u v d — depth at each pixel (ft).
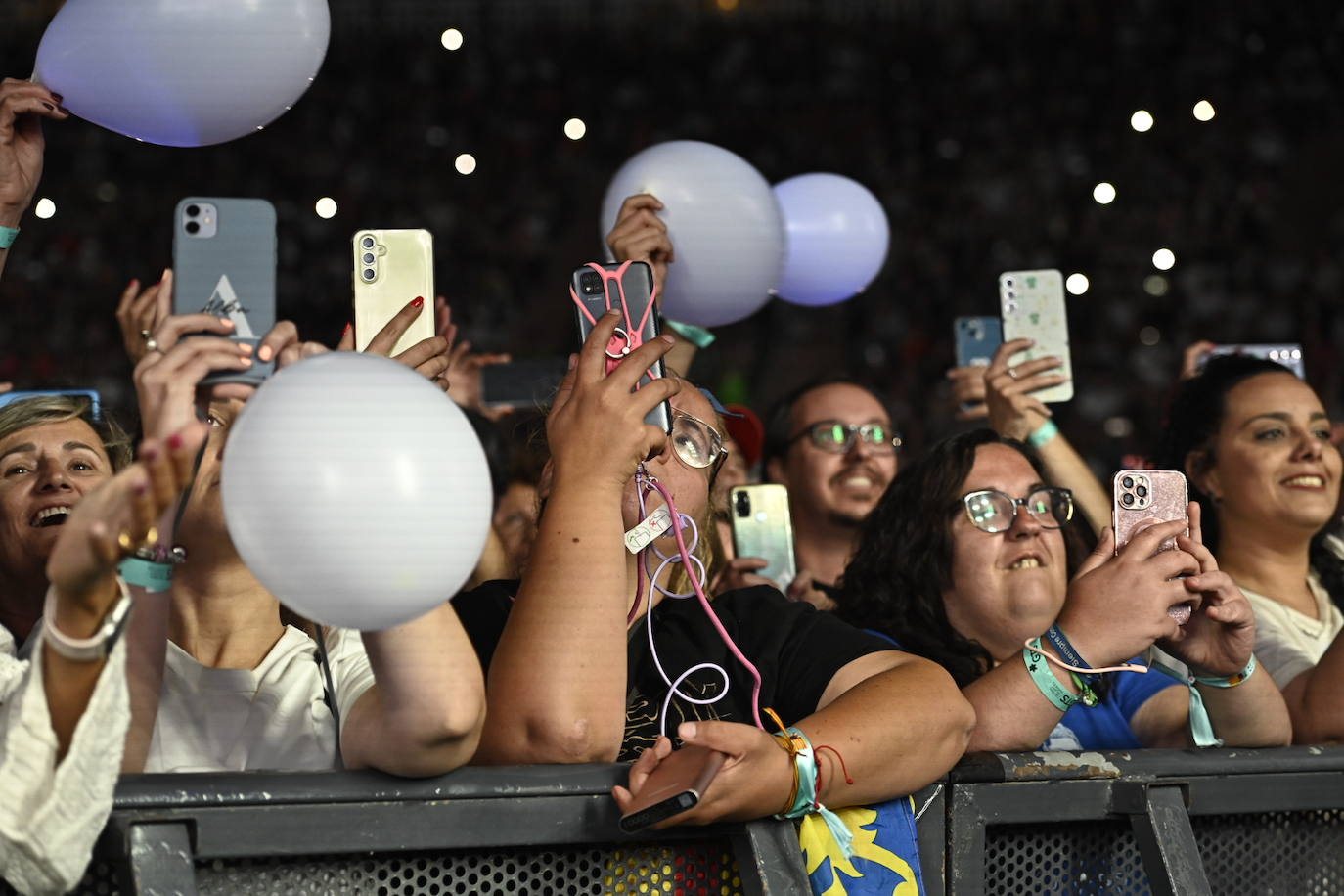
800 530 10.39
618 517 4.87
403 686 4.17
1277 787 5.55
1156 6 36.24
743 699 5.35
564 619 4.75
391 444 3.58
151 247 32.76
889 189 35.70
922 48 37.73
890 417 10.53
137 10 5.85
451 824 4.31
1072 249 32.96
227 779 4.09
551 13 37.17
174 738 4.99
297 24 6.09
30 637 5.17
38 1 33.30
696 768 4.35
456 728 4.19
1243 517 8.05
